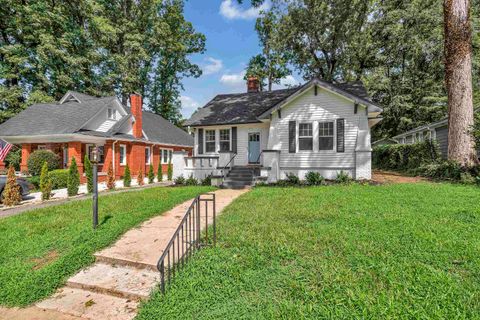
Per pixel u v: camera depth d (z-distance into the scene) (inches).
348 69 857.5
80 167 618.2
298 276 125.3
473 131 395.9
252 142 579.2
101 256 171.0
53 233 222.5
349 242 159.3
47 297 140.7
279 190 374.9
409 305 99.5
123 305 131.9
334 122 478.3
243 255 151.6
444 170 427.5
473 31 788.0
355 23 718.5
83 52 965.8
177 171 556.1
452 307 97.1
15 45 824.3
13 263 171.9
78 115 671.8
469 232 168.2
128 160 759.7
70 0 928.3
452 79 432.5
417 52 873.5
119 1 1157.1
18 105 828.0
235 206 277.0
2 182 384.5
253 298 113.7
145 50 1220.5
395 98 933.2
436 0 816.3
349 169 471.2
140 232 213.6
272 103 617.9
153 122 995.3
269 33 1018.1
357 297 106.3
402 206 242.2
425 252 141.9
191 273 139.2
